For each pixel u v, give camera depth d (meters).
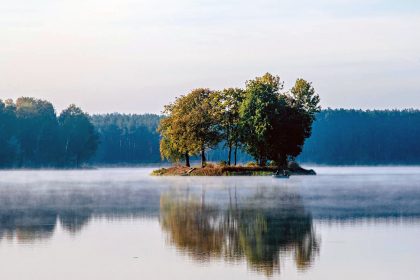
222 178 131.62
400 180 124.62
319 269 33.25
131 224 50.16
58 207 64.44
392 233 44.50
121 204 67.38
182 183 111.38
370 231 45.50
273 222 50.88
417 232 44.81
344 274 32.25
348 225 48.78
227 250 38.25
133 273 32.66
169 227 48.22
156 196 78.94
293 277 31.69
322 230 46.12
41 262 35.25
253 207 63.12
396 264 34.28
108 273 32.72
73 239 42.66
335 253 37.16
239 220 52.31
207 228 47.56
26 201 72.62
